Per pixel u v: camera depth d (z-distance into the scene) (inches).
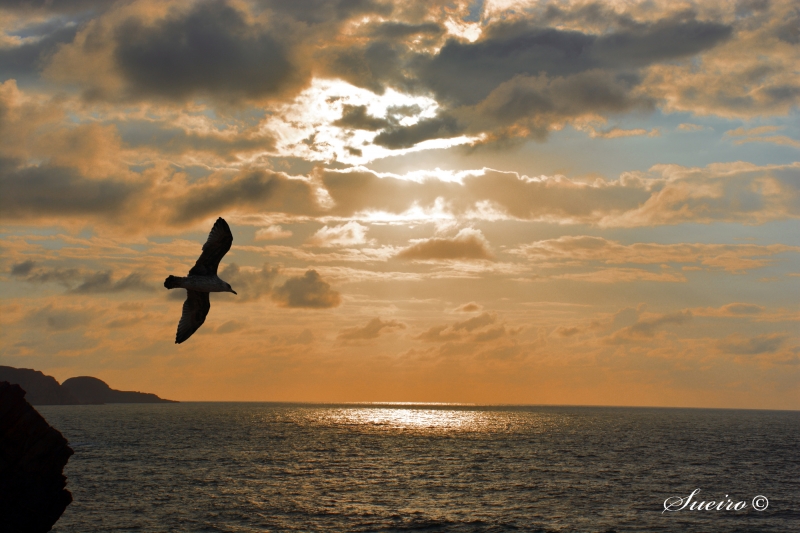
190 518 1862.7
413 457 3494.1
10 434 1269.7
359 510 2010.3
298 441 4478.3
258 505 2059.5
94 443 4003.4
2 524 1261.1
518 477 2736.2
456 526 1827.0
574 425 7485.2
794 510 2106.3
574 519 1923.0
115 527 1740.9
